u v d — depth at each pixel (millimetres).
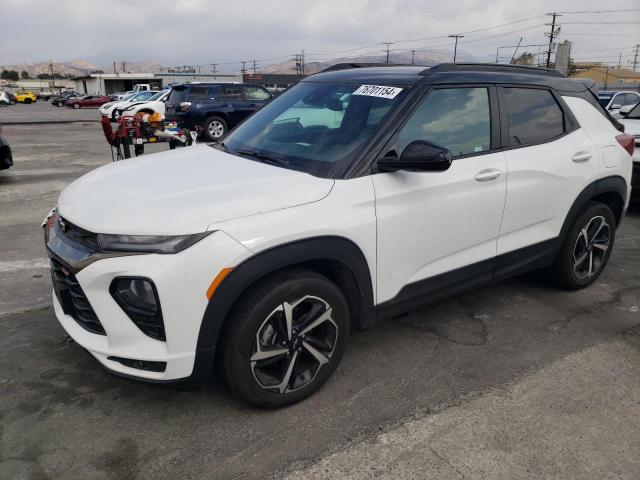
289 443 2523
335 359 2877
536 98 3719
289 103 3631
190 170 2945
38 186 8227
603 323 3826
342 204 2682
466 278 3400
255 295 2492
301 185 2662
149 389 2918
